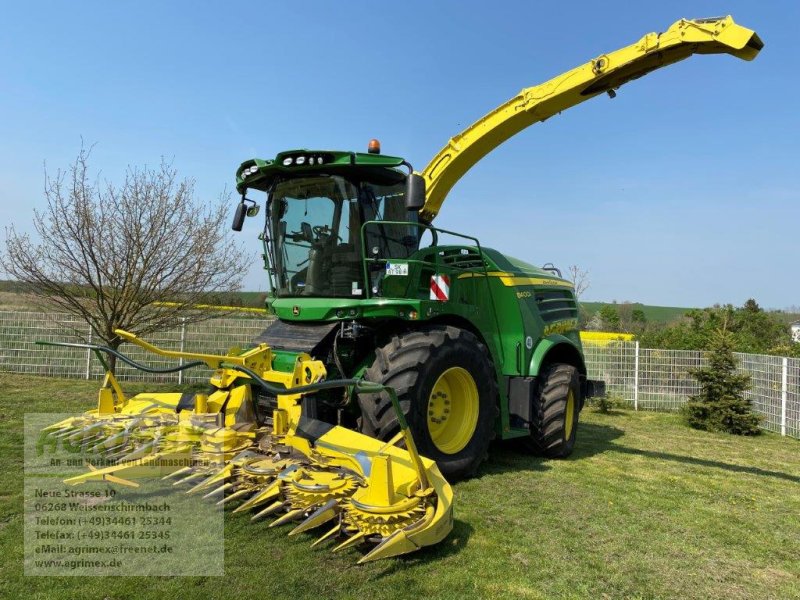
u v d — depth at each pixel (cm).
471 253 615
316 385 338
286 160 505
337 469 365
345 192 508
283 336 505
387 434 435
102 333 893
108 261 841
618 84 577
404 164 485
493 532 396
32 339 1141
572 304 777
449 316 539
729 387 965
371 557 306
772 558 384
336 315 488
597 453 696
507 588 314
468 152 634
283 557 333
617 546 387
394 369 445
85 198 823
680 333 1487
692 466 646
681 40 514
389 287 500
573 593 315
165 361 1134
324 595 294
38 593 287
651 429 930
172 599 285
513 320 618
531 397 612
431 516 336
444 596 301
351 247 509
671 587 331
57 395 905
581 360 761
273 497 372
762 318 2023
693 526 438
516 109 602
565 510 454
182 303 917
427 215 653
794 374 940
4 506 401
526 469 587
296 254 544
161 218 858
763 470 647
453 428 510
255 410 440
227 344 1155
